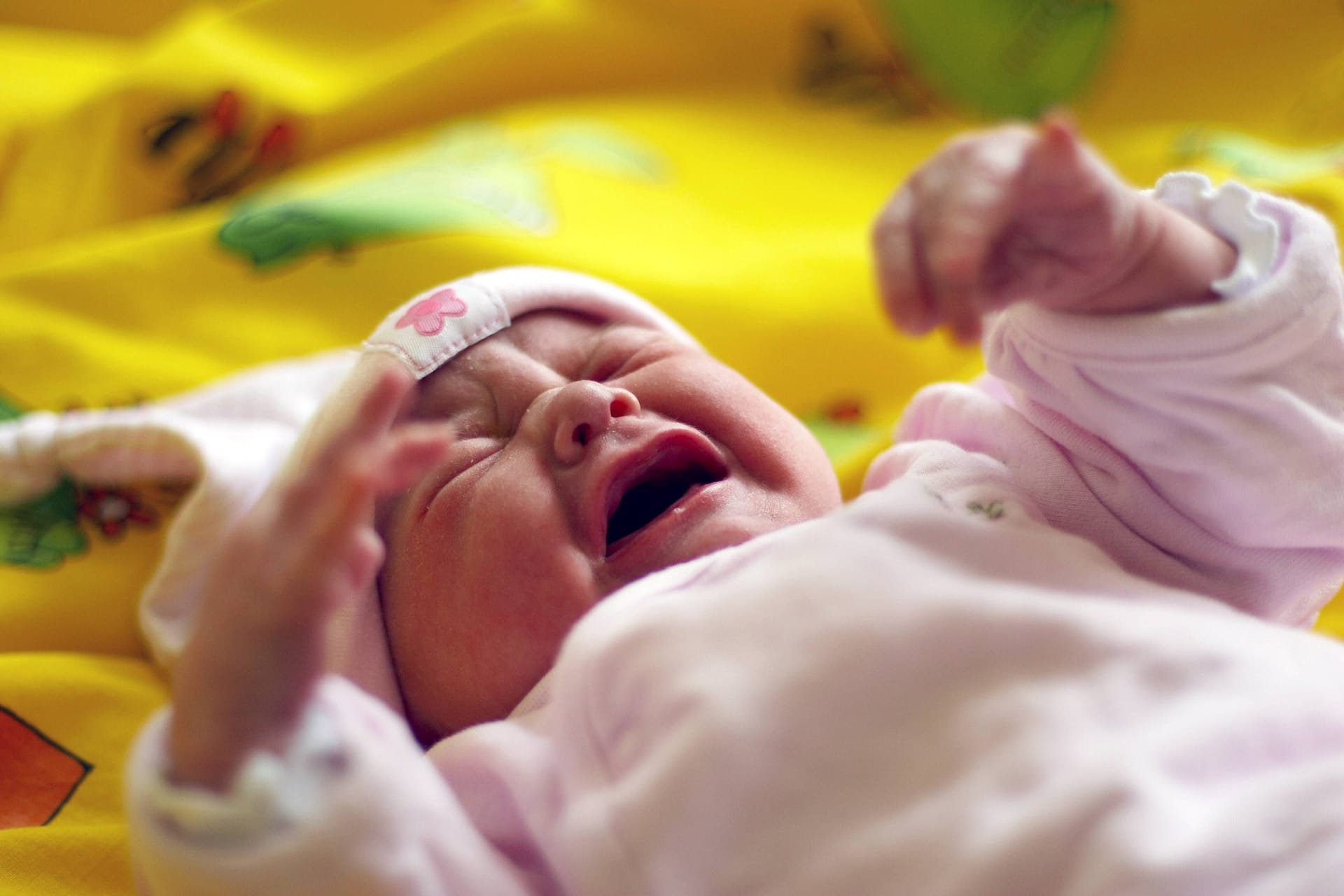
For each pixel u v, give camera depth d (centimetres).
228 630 51
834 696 58
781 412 86
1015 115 173
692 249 139
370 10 183
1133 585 65
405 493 83
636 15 180
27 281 127
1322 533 71
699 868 56
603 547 75
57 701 94
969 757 56
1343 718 59
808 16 182
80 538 109
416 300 90
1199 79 166
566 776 62
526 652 75
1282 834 52
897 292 54
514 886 58
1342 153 139
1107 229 60
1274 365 67
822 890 54
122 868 80
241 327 126
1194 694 58
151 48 175
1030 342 71
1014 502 71
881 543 65
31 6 200
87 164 156
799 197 155
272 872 50
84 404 118
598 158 152
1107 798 52
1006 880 52
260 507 54
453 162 146
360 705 58
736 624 62
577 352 90
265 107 162
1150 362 66
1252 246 68
